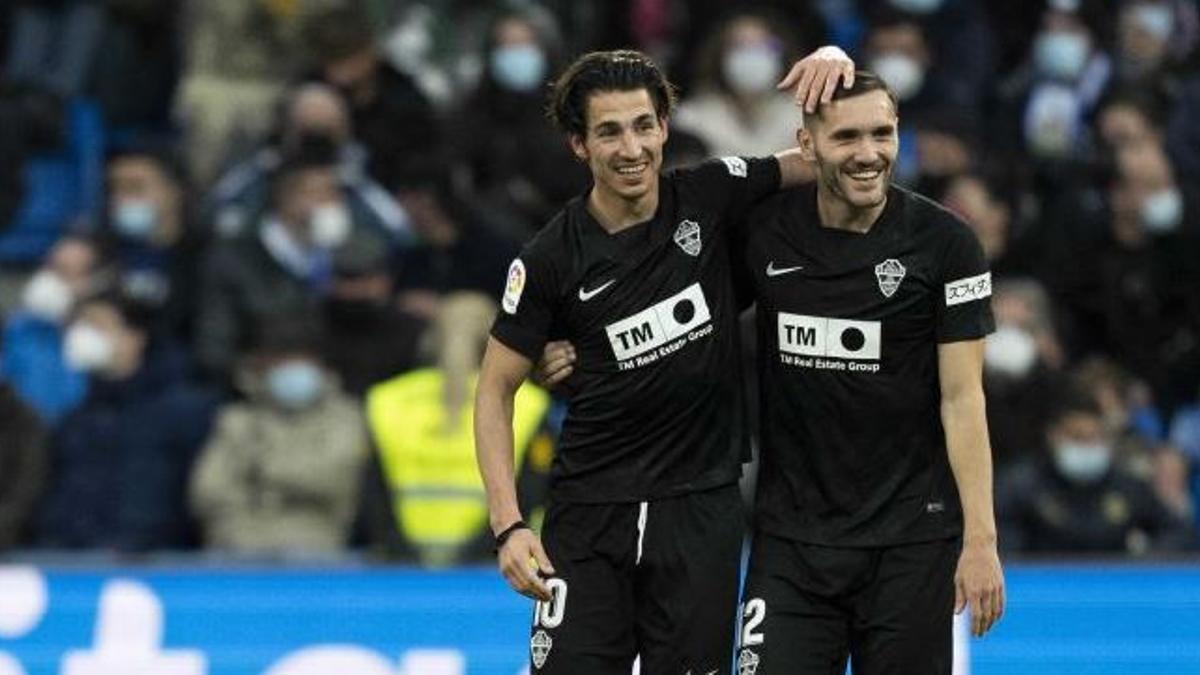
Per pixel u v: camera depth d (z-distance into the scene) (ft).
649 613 66.74
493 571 92.38
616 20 128.98
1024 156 119.96
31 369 112.16
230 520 97.91
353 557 94.48
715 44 114.62
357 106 114.83
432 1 124.77
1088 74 124.26
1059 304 115.03
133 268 114.62
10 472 99.14
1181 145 120.26
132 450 100.07
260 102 123.13
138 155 120.37
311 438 98.43
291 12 123.65
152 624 92.02
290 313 107.24
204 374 107.04
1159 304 115.14
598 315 65.36
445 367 95.55
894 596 66.23
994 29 130.21
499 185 112.27
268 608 92.12
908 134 119.24
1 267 124.77
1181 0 131.23
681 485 65.98
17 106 125.18
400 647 91.97
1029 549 97.91
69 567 92.38
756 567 67.15
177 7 129.90
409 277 108.99
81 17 129.80
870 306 65.31
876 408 65.72
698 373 65.36
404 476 94.99
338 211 108.99
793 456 66.64
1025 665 91.71
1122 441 104.17
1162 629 92.27
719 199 65.92
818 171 65.41
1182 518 99.55
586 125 64.44
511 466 66.08
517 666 91.97
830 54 64.75
